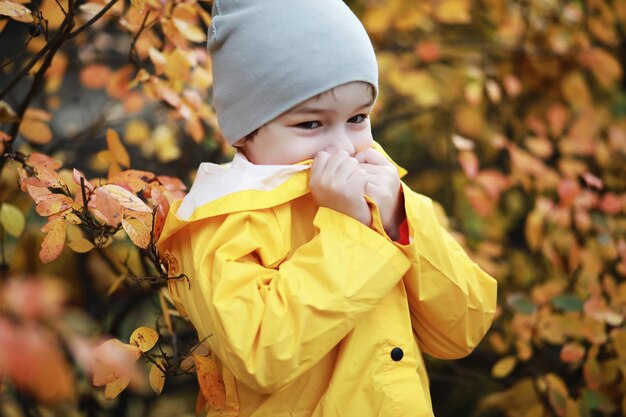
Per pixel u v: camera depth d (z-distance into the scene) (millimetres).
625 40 3355
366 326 1464
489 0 3221
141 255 1891
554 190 3256
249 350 1337
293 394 1469
